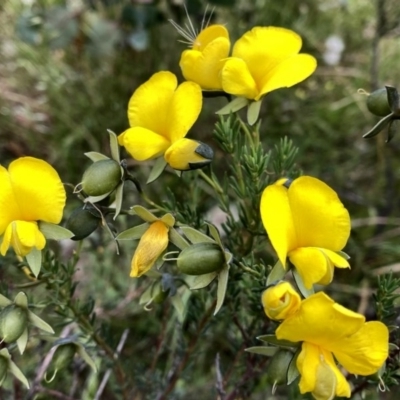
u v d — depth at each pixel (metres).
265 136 0.46
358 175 0.47
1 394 0.31
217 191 0.26
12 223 0.22
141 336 0.37
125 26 0.47
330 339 0.21
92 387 0.33
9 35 0.52
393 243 0.42
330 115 0.48
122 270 0.38
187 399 0.34
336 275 0.41
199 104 0.23
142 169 0.42
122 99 0.47
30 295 0.30
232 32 0.48
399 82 0.50
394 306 0.25
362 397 0.26
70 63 0.50
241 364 0.29
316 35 0.52
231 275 0.26
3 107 0.49
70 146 0.46
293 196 0.22
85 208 0.24
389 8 0.48
